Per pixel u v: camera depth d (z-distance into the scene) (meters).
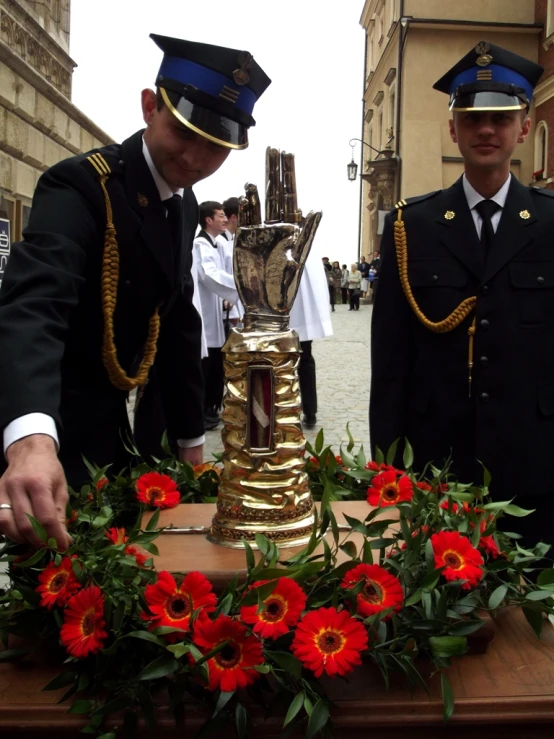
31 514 1.02
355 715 1.02
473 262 2.07
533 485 1.99
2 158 5.82
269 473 1.31
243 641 1.01
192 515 1.50
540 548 1.28
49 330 1.24
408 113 18.44
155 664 1.00
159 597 1.06
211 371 5.41
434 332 2.10
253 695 1.02
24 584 1.18
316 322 5.14
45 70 6.85
